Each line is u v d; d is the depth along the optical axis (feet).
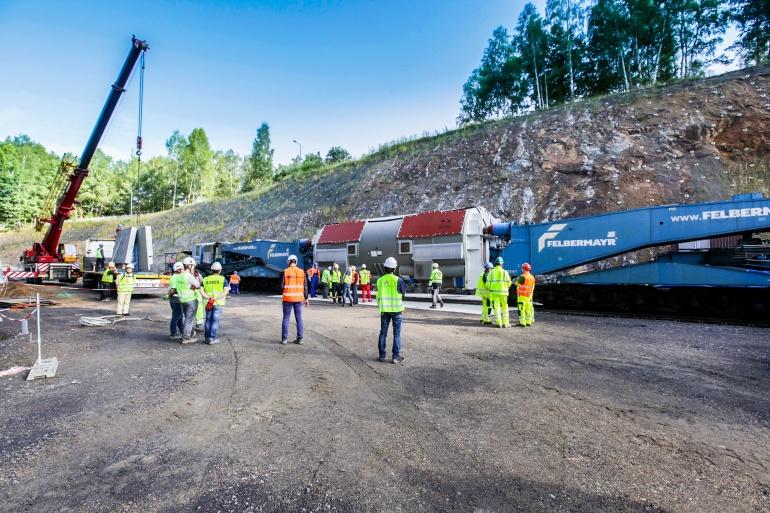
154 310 46.52
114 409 14.99
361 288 62.59
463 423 13.58
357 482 9.77
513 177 86.58
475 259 55.88
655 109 85.87
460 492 9.31
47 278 74.02
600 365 21.16
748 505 8.88
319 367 20.98
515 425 13.42
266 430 13.01
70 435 12.68
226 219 153.99
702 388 17.30
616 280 40.98
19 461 10.98
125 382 18.40
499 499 9.03
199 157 259.39
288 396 16.40
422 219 60.34
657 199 67.00
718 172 67.87
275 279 82.89
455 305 50.21
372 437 12.44
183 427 13.29
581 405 15.33
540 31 140.05
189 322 27.50
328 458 11.04
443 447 11.75
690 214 38.32
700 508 8.76
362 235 65.57
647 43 125.29
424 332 31.24
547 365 21.24
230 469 10.44
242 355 23.79
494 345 26.37
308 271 67.87
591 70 136.77
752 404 15.39
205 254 93.20
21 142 360.89
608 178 74.18
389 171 115.75
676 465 10.75
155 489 9.49
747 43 111.86
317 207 120.78
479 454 11.30
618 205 68.44
